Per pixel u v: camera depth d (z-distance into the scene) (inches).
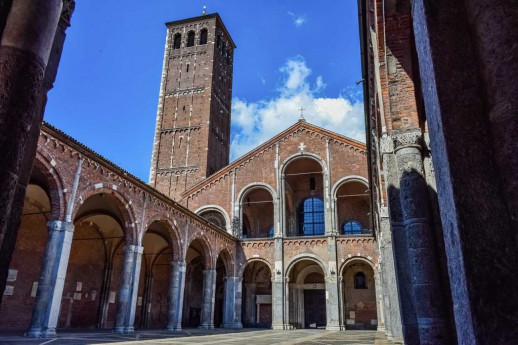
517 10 110.3
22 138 105.8
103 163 754.8
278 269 1371.8
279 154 1539.1
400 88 358.6
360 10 487.8
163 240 1316.4
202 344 596.4
